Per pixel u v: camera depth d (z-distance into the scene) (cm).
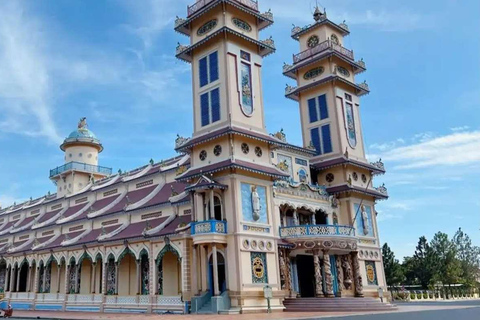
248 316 2914
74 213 5909
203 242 3403
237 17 4091
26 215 7531
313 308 3612
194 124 4022
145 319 2847
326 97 5088
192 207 3700
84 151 7206
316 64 5197
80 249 4766
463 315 2839
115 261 4259
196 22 4222
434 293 7475
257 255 3559
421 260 9644
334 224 4381
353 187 4641
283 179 4103
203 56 4122
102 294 4309
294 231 3972
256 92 4069
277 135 4400
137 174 5338
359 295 4244
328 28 5353
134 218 4666
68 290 4828
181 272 3609
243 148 3756
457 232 11775
